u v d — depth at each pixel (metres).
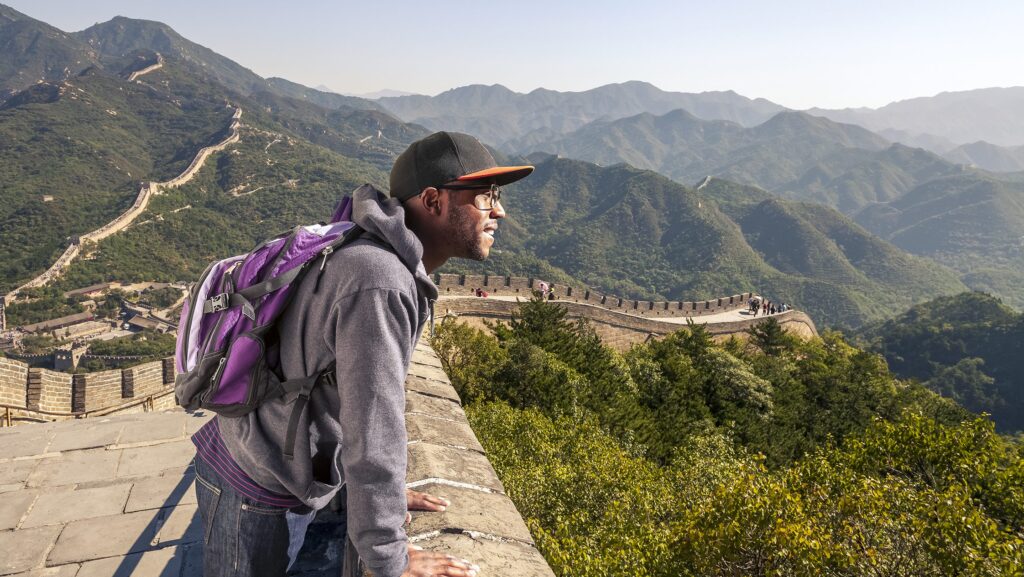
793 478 10.02
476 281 41.12
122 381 11.96
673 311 56.66
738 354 47.75
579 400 22.08
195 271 186.00
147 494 3.96
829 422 38.03
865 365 50.47
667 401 30.05
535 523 8.74
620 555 8.30
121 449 4.66
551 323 29.81
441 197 1.58
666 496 11.87
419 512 2.13
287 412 1.46
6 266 161.25
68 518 3.66
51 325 128.50
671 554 8.39
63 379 11.17
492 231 1.67
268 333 1.43
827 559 7.28
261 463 1.51
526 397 19.94
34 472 4.25
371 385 1.32
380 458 1.32
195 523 3.62
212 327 1.47
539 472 11.06
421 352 5.12
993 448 14.27
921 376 163.25
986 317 168.62
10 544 3.38
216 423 1.73
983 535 7.95
